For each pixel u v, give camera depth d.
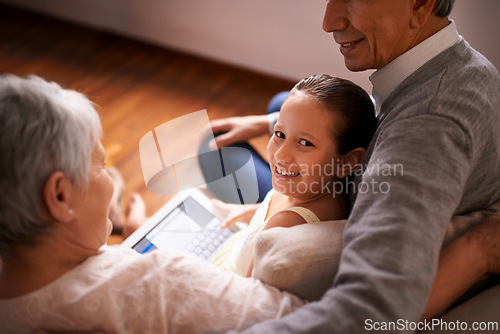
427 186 0.66
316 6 2.28
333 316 0.59
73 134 0.63
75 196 0.66
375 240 0.64
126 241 1.05
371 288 0.60
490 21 1.89
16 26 3.05
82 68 2.77
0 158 0.60
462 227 0.82
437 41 0.82
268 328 0.60
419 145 0.70
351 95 0.88
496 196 0.89
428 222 0.65
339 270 0.65
